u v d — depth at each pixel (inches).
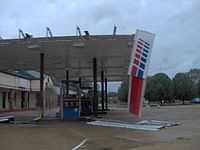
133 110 502.9
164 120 621.6
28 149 293.9
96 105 716.7
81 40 569.0
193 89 2210.9
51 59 792.9
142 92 502.6
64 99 639.1
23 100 1469.0
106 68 986.1
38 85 1450.5
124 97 2647.6
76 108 641.6
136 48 507.2
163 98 2106.3
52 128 496.4
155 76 2169.0
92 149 292.2
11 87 1181.7
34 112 1162.6
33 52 685.3
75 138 371.6
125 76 1239.5
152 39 513.3
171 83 2130.9
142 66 506.0
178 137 362.3
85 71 1072.8
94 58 749.3
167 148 286.5
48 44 600.7
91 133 420.5
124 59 792.9
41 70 677.3
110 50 668.1
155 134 395.5
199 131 421.1
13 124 582.6
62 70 1041.5
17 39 584.4
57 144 325.4
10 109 1242.6
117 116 803.4
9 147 305.6
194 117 709.3
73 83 860.0
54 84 1749.5
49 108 1669.5
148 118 692.7
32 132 436.8
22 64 888.9
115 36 562.3
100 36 565.9
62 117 629.6
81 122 599.2
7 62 843.4
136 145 311.6
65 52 688.4
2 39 590.2
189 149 278.7
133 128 473.7
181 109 1201.4
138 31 510.3
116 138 365.7
